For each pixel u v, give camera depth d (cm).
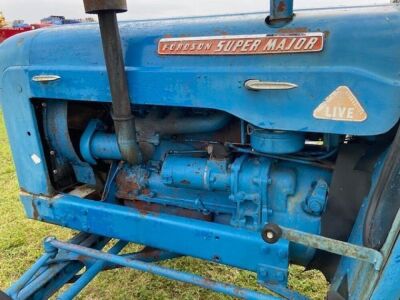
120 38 146
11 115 178
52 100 173
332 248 113
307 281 221
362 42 117
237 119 151
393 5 132
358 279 116
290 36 124
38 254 259
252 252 144
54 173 182
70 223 177
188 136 164
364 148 135
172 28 146
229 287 140
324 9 138
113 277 238
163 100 143
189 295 218
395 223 103
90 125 176
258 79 127
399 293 107
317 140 148
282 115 127
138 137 164
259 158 151
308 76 121
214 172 154
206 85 135
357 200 130
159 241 160
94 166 186
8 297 147
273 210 149
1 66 175
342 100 118
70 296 156
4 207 331
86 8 131
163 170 162
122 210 164
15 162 186
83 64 157
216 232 147
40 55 166
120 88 144
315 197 139
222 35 136
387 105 113
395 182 108
